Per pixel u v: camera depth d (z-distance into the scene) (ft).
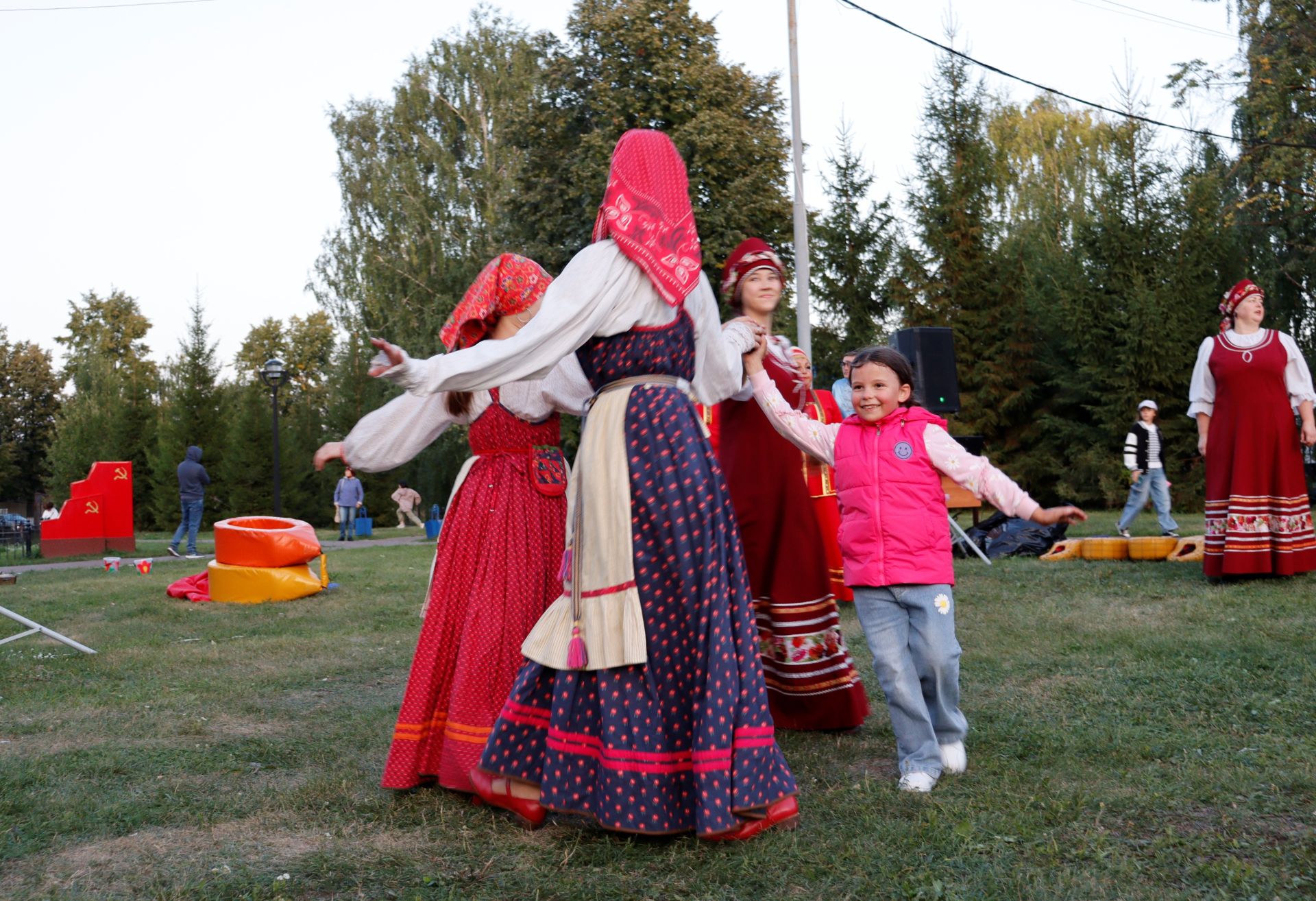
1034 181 104.53
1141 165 74.18
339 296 122.01
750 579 13.50
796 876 8.57
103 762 12.43
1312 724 12.19
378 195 114.62
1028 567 29.60
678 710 9.29
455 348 11.16
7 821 10.30
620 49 67.77
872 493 11.24
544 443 11.48
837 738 13.01
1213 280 73.31
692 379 10.21
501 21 115.14
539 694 9.94
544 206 71.36
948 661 11.07
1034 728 12.62
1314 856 8.53
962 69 79.66
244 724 14.73
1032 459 76.64
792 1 49.88
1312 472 63.87
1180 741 11.88
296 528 31.60
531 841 9.59
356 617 25.84
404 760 10.96
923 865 8.68
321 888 8.62
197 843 9.73
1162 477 38.88
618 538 9.35
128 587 35.63
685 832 9.35
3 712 15.48
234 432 103.04
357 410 115.75
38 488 189.06
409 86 117.39
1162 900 7.81
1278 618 18.58
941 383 36.60
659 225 9.69
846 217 80.12
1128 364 71.72
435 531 70.03
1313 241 70.85
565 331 9.28
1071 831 9.32
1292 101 68.80
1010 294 77.61
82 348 181.47
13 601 31.42
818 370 80.69
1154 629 18.42
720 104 67.26
